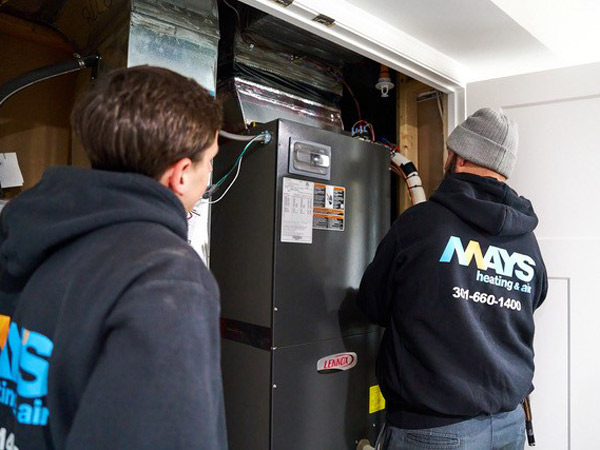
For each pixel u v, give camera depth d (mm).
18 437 517
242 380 1338
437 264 1055
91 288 481
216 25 1260
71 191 548
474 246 1094
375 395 1516
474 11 1358
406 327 1076
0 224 623
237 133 1521
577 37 1656
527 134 1609
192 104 590
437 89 1794
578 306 1486
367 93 2271
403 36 1498
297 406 1289
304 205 1332
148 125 546
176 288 487
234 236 1405
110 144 551
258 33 1557
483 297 1085
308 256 1339
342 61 1822
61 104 1569
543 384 1541
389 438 1127
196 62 1218
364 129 1914
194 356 477
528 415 1463
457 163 1239
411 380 1058
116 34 1181
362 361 1479
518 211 1147
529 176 1602
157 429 437
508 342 1110
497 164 1163
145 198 551
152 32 1138
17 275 589
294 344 1291
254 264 1324
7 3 1350
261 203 1316
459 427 1020
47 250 542
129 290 469
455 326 1030
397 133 2006
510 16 1394
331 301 1396
